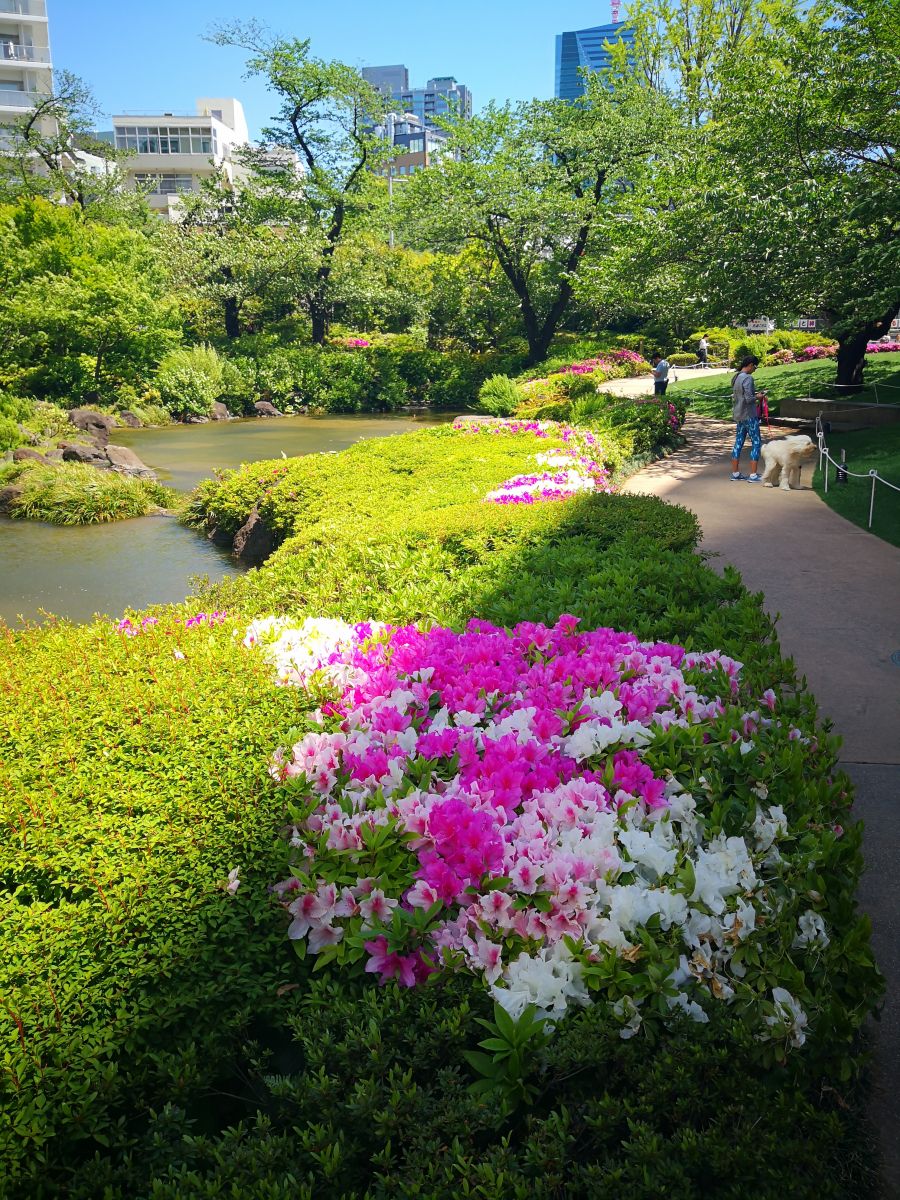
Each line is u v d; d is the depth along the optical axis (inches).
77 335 1099.3
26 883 112.8
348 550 307.1
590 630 208.5
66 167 1619.1
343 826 116.1
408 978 100.3
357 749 137.4
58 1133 82.8
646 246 648.4
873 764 179.6
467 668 172.9
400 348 1454.2
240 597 291.3
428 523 329.7
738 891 107.2
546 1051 87.1
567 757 138.5
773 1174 78.7
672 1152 81.5
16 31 2338.8
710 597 233.1
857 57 563.8
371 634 193.3
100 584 413.1
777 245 548.1
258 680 166.2
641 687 155.5
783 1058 91.6
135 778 131.5
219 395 1216.8
